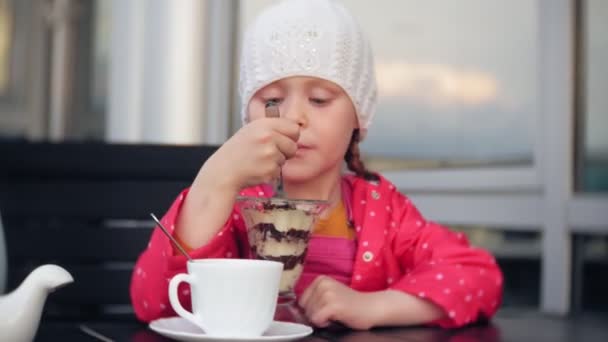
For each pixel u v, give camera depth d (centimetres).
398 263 122
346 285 113
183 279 80
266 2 250
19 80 403
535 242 207
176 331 80
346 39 113
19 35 403
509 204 210
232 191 92
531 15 209
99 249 131
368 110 120
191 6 234
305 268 118
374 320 100
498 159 217
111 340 88
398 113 243
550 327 117
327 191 116
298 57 109
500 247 214
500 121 217
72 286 129
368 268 117
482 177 218
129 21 241
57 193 131
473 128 224
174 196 130
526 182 207
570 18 197
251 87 113
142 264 104
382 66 247
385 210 121
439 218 229
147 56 237
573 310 196
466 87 226
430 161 235
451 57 230
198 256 93
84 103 382
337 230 120
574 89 197
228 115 240
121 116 242
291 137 93
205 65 237
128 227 131
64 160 131
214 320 78
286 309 97
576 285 197
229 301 77
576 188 197
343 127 113
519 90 212
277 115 98
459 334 100
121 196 131
